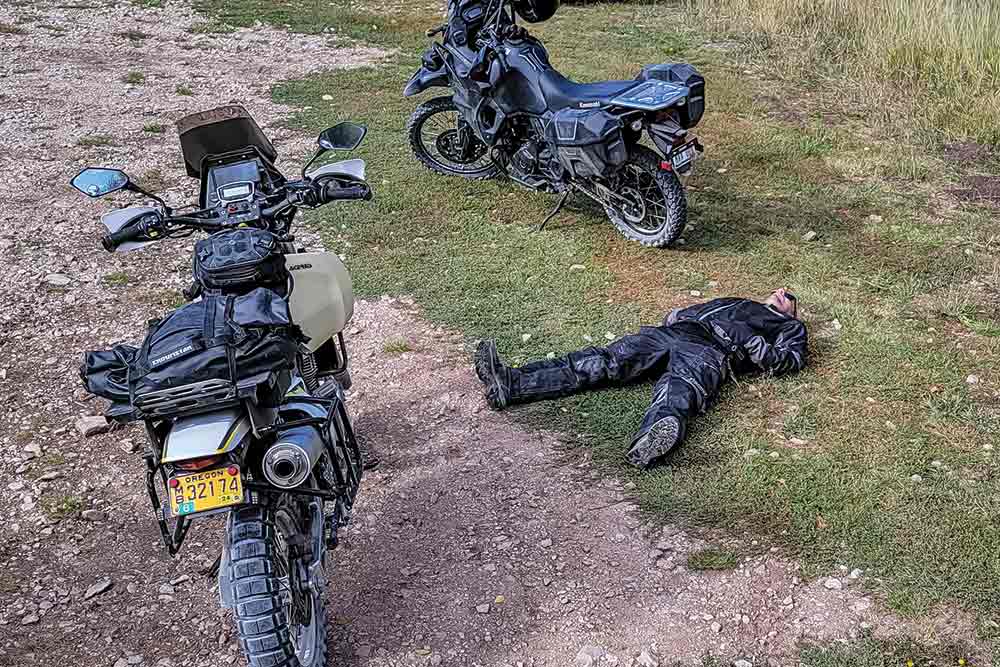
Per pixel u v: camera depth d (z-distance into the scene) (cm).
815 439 486
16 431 510
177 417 305
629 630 376
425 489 460
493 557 416
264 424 310
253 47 1285
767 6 1302
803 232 729
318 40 1315
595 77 1100
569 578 403
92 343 595
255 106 1040
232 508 314
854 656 360
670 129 649
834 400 517
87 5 1517
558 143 675
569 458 478
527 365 527
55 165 880
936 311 613
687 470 464
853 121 973
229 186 387
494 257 692
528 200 787
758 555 411
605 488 455
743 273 666
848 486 449
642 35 1299
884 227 738
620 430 497
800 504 438
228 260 336
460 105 760
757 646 367
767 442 483
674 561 410
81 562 419
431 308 624
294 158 889
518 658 364
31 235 740
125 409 311
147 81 1141
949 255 689
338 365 448
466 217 757
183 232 407
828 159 872
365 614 387
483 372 520
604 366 521
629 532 427
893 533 420
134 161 891
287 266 388
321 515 345
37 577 411
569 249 704
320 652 344
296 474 304
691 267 675
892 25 1161
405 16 1444
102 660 368
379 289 648
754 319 538
